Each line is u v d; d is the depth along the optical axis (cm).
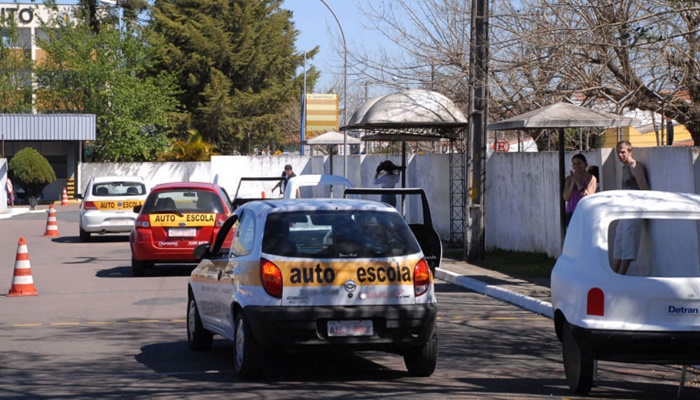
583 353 930
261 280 1016
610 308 914
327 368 1143
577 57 2095
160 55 7962
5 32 8238
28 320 1553
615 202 980
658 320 910
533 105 2462
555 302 1009
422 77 2611
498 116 2659
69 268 2403
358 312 1011
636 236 1309
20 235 3550
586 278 934
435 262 1254
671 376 1109
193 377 1084
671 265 1391
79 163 6550
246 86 8419
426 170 3019
